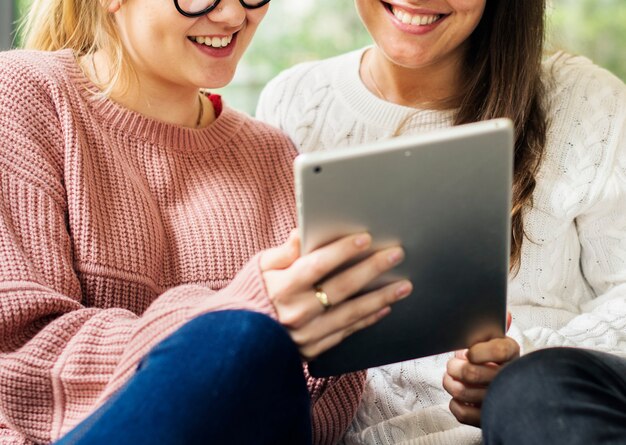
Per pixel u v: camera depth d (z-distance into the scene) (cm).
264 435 97
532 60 149
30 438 115
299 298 98
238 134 146
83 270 124
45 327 115
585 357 99
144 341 105
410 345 109
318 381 130
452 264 101
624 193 146
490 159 94
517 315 146
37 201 123
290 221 143
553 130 150
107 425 89
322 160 90
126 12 128
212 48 130
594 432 89
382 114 156
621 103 149
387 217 95
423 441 124
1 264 115
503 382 97
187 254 132
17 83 128
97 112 132
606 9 224
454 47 146
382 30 145
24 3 198
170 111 138
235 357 93
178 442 88
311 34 229
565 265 150
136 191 130
